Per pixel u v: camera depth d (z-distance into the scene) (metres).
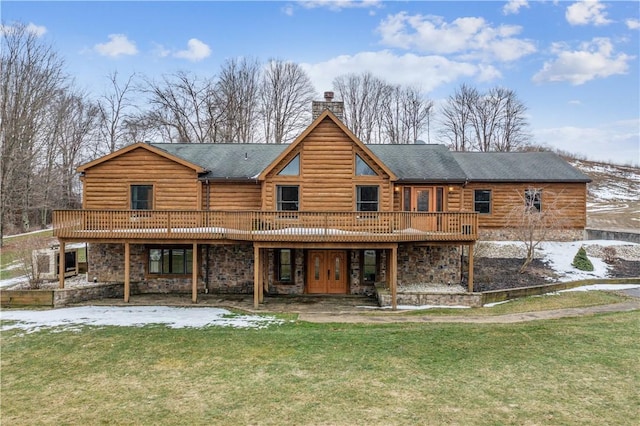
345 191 16.58
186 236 15.14
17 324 12.18
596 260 19.28
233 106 40.94
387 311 13.98
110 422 6.55
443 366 8.62
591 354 9.09
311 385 7.80
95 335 11.05
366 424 6.33
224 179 17.12
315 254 17.28
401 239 14.42
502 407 6.82
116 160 17.27
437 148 20.45
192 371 8.59
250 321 12.62
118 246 17.28
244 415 6.68
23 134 32.22
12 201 33.84
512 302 14.74
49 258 17.36
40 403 7.27
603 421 6.32
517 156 24.33
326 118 16.64
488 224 21.97
